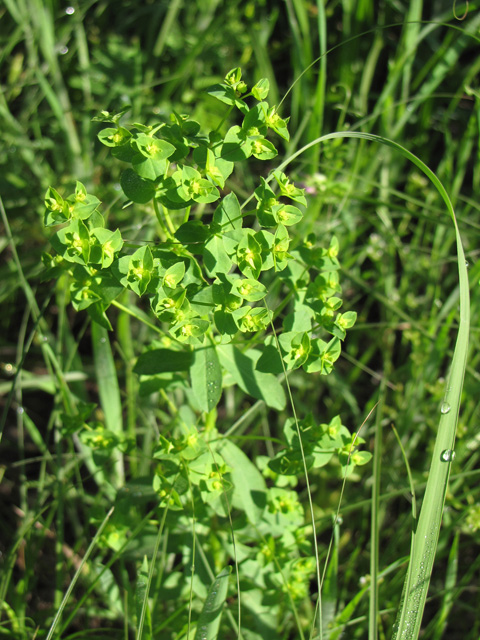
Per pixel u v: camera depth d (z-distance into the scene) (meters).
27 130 0.53
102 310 0.26
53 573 0.39
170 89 0.50
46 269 0.27
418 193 0.50
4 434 0.45
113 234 0.25
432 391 0.40
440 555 0.35
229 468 0.29
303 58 0.47
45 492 0.36
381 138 0.28
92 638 0.33
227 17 0.54
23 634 0.32
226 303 0.25
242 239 0.25
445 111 0.53
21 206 0.49
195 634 0.27
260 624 0.31
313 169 0.44
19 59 0.54
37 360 0.48
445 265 0.49
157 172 0.25
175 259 0.26
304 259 0.29
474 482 0.38
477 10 0.50
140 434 0.42
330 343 0.27
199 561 0.30
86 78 0.53
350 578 0.38
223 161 0.26
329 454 0.28
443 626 0.33
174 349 0.31
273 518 0.31
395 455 0.41
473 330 0.40
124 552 0.31
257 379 0.28
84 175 0.49
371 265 0.50
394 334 0.47
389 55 0.54
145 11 0.57
